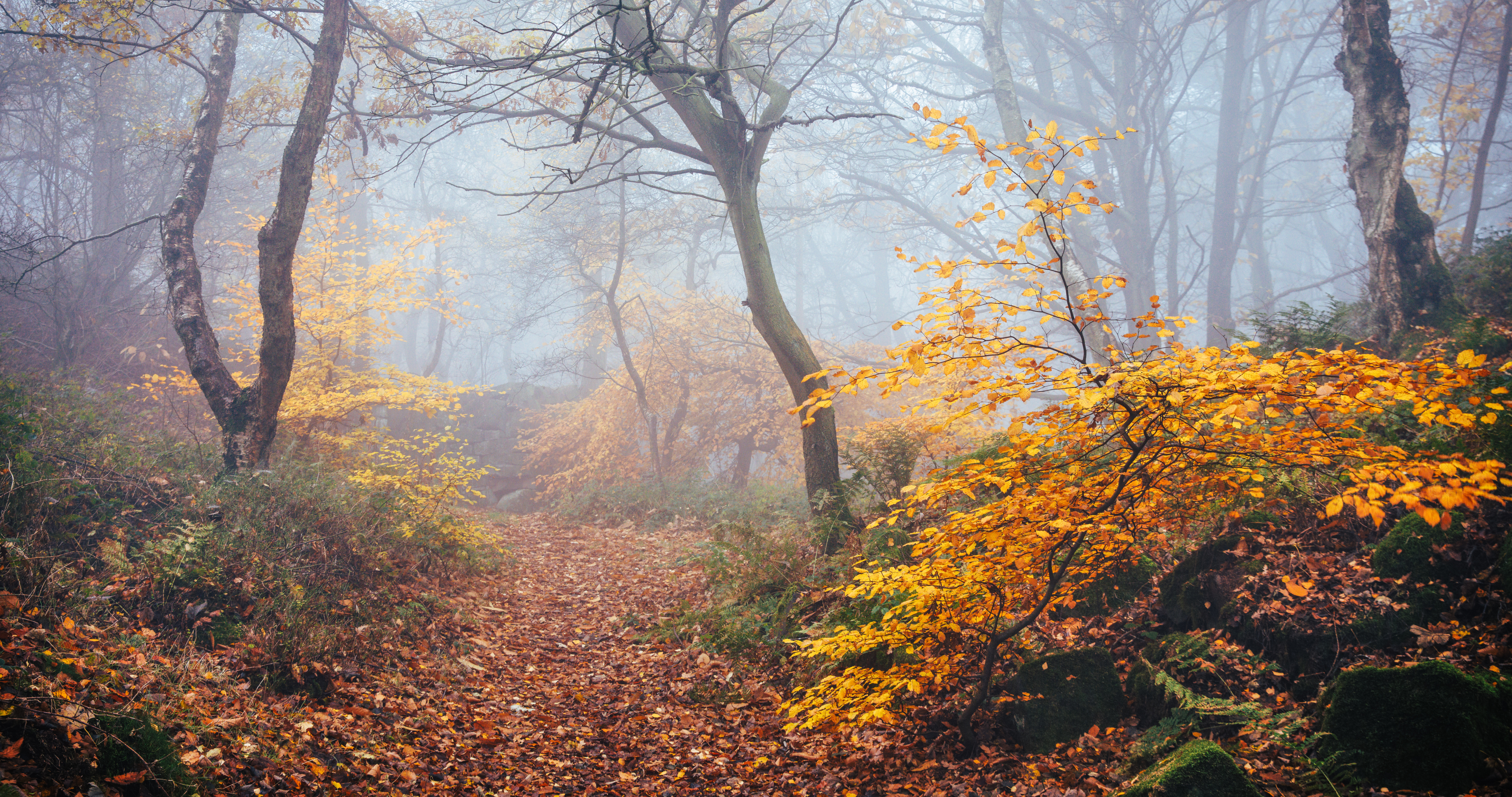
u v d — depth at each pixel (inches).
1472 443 175.8
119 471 259.0
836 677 165.8
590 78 409.4
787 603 273.9
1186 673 168.2
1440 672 128.1
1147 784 128.4
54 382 427.2
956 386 297.4
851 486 339.0
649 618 314.8
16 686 121.8
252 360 526.6
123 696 140.5
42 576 180.4
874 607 217.8
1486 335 262.7
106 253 647.1
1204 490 157.5
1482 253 396.5
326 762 158.9
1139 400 124.8
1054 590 154.7
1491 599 149.0
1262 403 114.2
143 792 121.1
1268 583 177.5
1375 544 178.7
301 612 219.5
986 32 614.5
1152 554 207.8
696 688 234.7
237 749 147.0
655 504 645.3
